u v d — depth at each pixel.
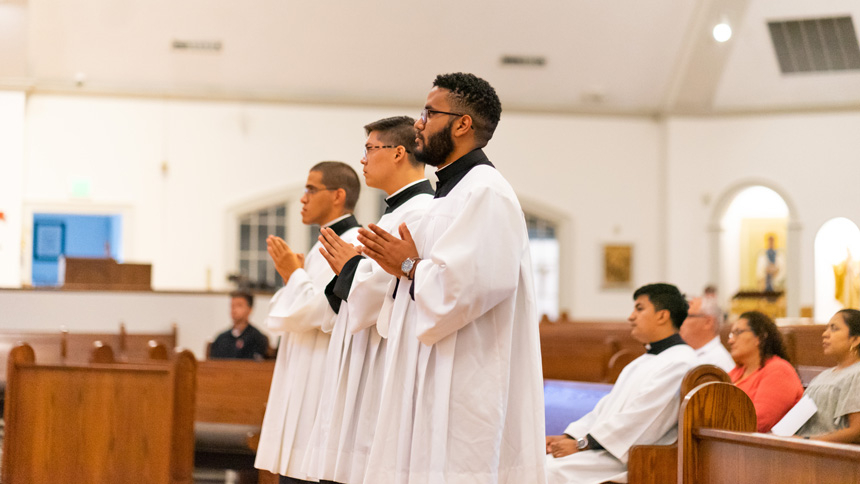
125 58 15.75
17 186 15.55
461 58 16.17
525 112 16.89
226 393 6.35
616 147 17.03
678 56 16.09
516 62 16.23
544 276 17.03
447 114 2.86
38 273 18.02
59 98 15.88
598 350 8.47
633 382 4.29
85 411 5.07
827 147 16.06
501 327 2.69
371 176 3.56
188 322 10.33
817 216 16.02
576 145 16.98
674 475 3.98
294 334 3.75
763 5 15.16
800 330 5.77
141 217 16.00
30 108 15.77
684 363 4.17
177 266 16.06
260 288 13.34
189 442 5.16
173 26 15.45
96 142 15.94
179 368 5.14
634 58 16.20
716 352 5.34
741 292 15.41
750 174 16.41
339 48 15.94
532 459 2.70
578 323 10.48
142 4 15.15
